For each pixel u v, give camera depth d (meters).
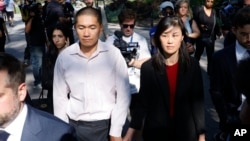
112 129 3.06
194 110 2.94
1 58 1.79
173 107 2.92
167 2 5.56
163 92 2.89
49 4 7.19
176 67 2.89
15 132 1.85
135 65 3.93
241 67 2.02
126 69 3.12
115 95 3.15
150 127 2.99
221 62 3.03
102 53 3.01
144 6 16.33
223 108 3.03
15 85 1.78
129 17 4.04
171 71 2.89
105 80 3.02
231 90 3.01
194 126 2.95
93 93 3.00
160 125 2.95
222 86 3.07
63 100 3.11
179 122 2.93
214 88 3.10
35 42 6.86
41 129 1.90
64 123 2.01
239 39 2.93
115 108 3.09
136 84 4.00
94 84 3.00
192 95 2.93
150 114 2.98
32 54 6.92
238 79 2.03
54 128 1.94
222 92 3.08
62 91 3.10
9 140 1.85
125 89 3.08
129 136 3.10
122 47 3.93
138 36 4.15
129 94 3.13
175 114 2.92
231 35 4.78
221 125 3.04
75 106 3.05
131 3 16.69
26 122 1.88
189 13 6.17
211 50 6.80
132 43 4.03
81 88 3.01
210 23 6.70
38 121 1.92
